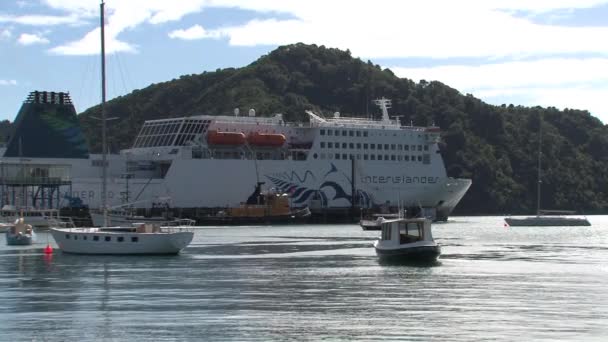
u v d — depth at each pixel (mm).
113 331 52844
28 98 174875
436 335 51562
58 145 174875
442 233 166125
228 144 184125
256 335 51656
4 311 59688
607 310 59688
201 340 50500
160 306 61719
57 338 51094
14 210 156625
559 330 52875
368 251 109125
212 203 182000
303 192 190875
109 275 80688
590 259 98875
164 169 184125
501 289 70375
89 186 173375
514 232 170875
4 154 171750
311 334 51906
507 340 50219
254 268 86875
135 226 108062
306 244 122938
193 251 108625
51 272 83312
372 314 58219
